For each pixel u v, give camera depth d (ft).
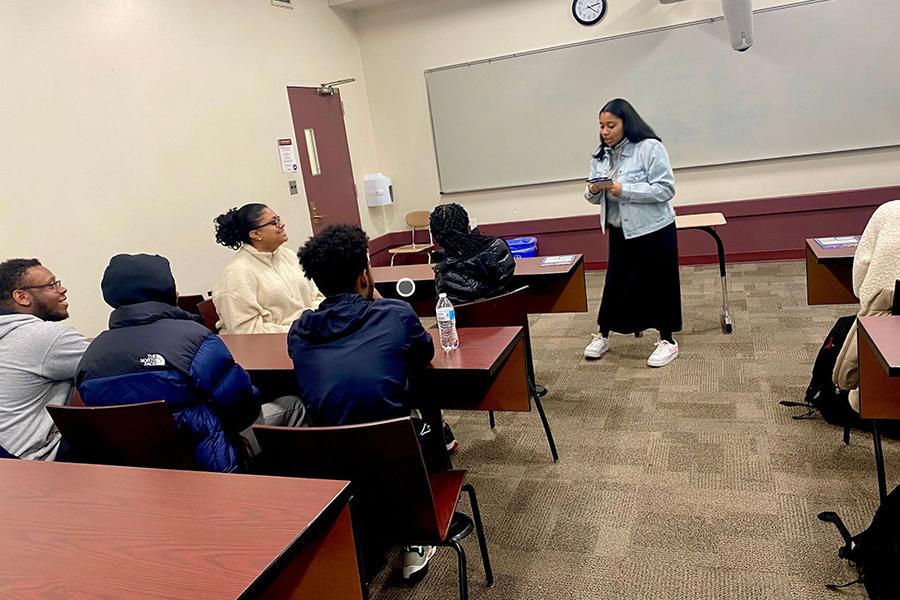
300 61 16.93
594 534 6.82
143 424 5.17
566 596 5.96
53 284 6.86
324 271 5.29
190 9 13.28
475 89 19.03
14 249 9.77
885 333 5.74
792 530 6.48
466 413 10.28
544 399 10.50
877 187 16.49
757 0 16.17
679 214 18.19
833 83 16.14
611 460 8.31
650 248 10.89
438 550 6.84
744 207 17.60
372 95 20.25
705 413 9.29
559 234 19.45
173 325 5.39
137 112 12.00
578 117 18.29
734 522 6.72
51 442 6.38
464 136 19.58
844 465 7.55
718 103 17.08
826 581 5.75
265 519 3.18
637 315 11.47
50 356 6.22
